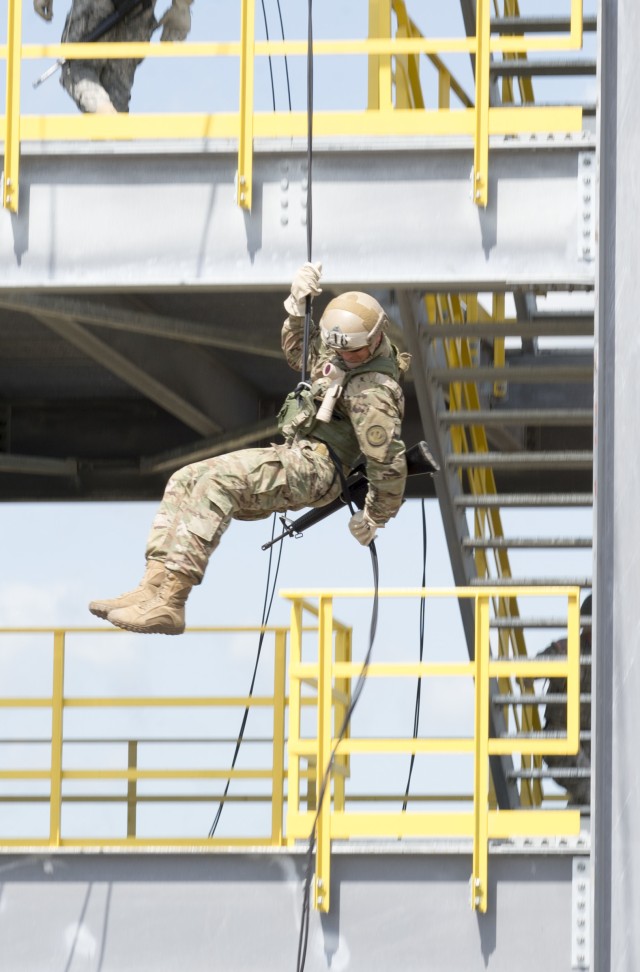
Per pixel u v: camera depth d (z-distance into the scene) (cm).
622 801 1541
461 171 1708
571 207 1689
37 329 2548
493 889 1562
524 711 2494
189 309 2388
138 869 1608
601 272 1630
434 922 1562
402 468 1470
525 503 2134
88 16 1947
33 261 1734
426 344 2036
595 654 1562
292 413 1532
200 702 1855
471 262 1692
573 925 1546
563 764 2442
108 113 1916
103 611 1514
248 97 1714
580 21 1705
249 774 1858
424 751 1554
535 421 2088
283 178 1730
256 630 1841
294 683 1572
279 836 1847
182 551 1506
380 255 1705
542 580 2156
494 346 2481
